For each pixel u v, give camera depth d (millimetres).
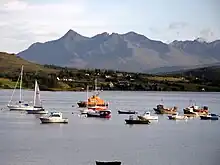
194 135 103188
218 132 109250
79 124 122250
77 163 68688
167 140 94000
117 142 89938
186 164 69375
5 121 127562
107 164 62750
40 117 130750
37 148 81000
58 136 97188
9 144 85250
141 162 70125
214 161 71625
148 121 126438
